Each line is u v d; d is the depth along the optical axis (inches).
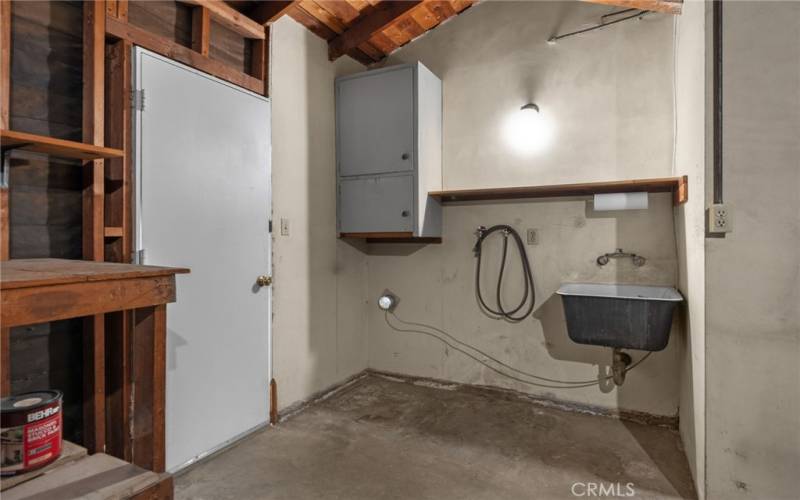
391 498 75.7
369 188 121.6
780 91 60.4
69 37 69.2
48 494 42.9
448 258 130.6
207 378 87.0
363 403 118.0
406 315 137.2
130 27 73.0
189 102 82.9
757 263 61.7
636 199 101.4
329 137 124.6
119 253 72.6
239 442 94.3
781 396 60.8
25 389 64.2
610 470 84.6
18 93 63.1
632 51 107.7
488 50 124.3
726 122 63.1
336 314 128.0
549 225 117.1
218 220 88.8
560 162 115.6
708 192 64.7
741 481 62.8
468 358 128.6
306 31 116.0
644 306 92.8
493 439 97.4
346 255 132.6
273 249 104.4
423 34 133.2
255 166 97.9
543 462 87.5
